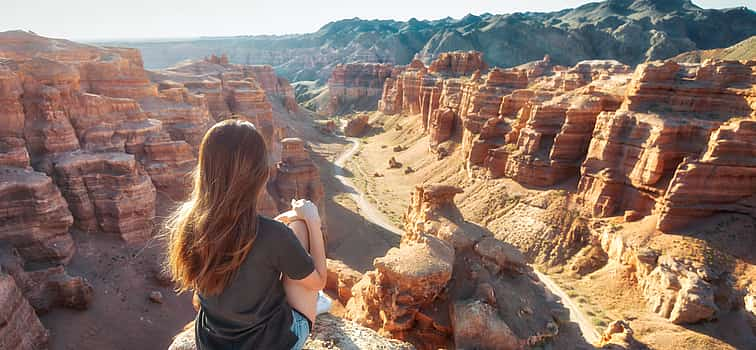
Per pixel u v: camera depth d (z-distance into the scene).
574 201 54.00
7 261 25.62
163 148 41.50
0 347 21.12
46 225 28.72
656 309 36.84
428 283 19.05
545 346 18.30
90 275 30.22
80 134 37.44
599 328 35.47
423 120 132.75
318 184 61.81
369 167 111.50
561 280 45.44
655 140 45.78
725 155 40.94
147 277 32.69
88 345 26.28
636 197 47.78
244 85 98.81
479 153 73.75
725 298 34.94
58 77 36.62
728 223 40.44
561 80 88.94
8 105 31.91
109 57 53.47
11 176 28.27
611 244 45.91
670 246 40.69
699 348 30.69
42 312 26.50
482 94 84.69
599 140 52.62
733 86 45.31
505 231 55.28
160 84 66.00
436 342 18.50
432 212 29.78
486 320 17.66
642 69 51.44
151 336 29.00
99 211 33.47
